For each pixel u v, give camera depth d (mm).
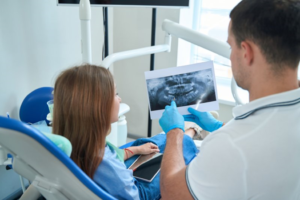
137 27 2217
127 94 2479
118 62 2408
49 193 662
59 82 829
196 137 1582
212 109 1201
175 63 2172
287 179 551
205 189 597
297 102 557
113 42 2361
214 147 595
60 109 832
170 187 661
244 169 554
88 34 1168
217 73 2371
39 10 1630
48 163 594
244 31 591
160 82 1181
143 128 2527
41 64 1717
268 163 543
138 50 1364
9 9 1443
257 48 578
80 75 811
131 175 936
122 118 1970
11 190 1715
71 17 1896
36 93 1504
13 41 1499
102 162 855
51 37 1757
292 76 574
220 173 575
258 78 599
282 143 543
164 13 2072
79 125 818
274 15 549
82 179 644
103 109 832
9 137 517
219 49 1241
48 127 1295
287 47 545
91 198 684
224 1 2115
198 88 1186
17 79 1566
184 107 1198
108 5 1415
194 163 637
